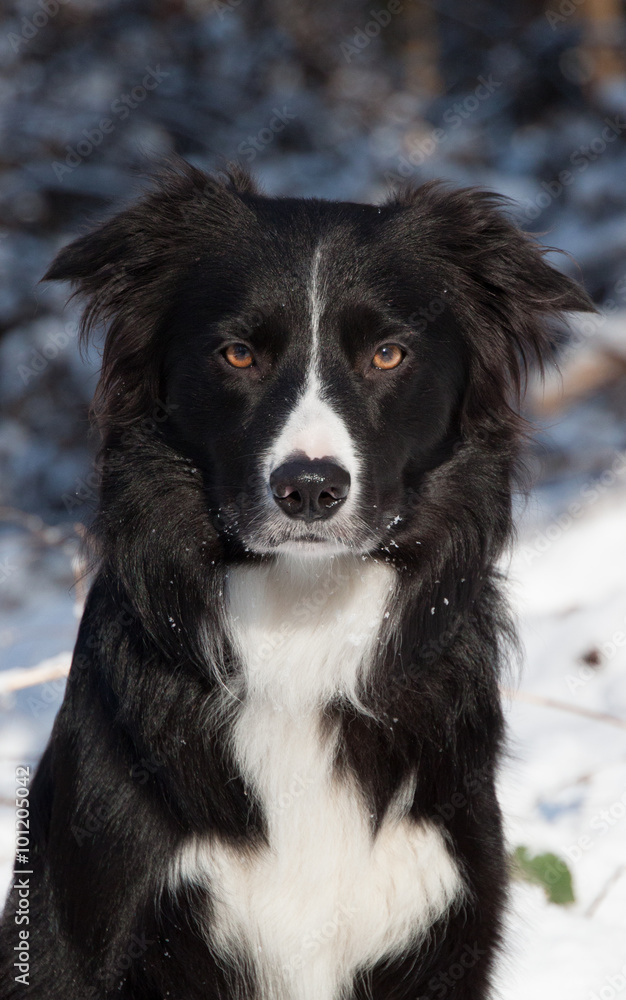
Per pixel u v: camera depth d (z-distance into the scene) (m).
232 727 5.35
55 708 9.20
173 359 5.61
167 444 5.59
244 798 5.29
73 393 17.55
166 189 5.96
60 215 18.62
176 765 5.21
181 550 5.49
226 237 5.70
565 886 6.53
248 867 5.21
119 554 5.48
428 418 5.62
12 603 12.43
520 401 6.17
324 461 4.93
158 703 5.28
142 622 5.39
